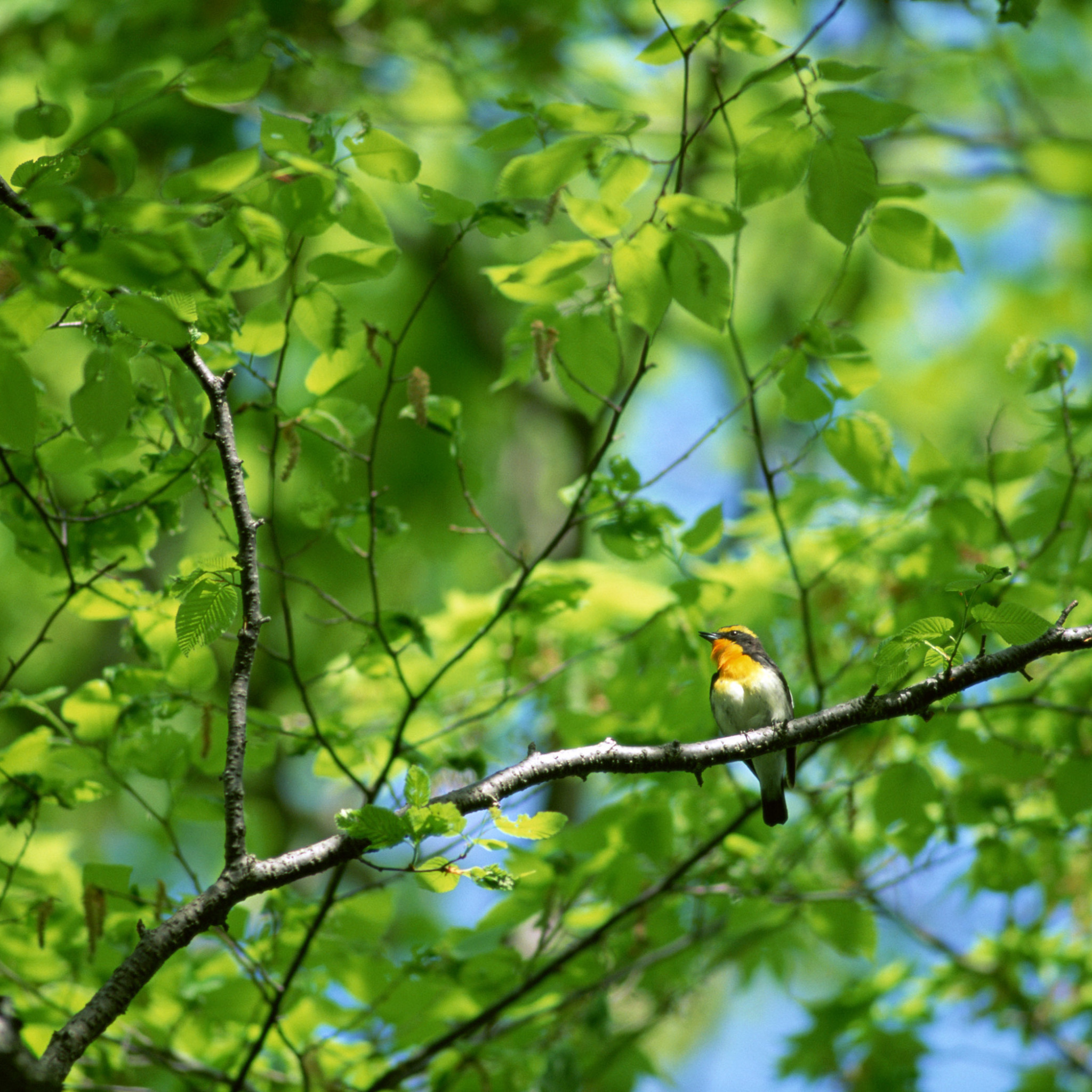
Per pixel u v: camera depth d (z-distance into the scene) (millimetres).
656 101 14594
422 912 13000
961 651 8805
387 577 15609
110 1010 4828
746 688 9039
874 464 7930
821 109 6117
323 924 8148
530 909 8695
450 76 12836
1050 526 8805
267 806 15305
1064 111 17281
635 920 9227
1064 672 9297
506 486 16688
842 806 9727
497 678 10070
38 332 5355
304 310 6676
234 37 6398
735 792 9500
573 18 13023
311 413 7332
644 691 9164
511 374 7582
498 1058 8516
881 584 9703
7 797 7352
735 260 6492
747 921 8531
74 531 7438
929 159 17547
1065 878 9492
